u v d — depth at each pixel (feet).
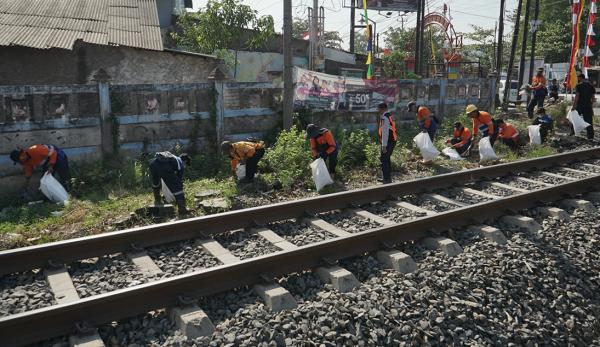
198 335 12.23
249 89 34.65
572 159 33.27
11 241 18.97
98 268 15.96
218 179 28.78
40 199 25.57
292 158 29.37
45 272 15.23
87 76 39.50
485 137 34.81
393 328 12.87
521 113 54.29
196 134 32.76
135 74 41.32
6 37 35.19
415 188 25.30
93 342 11.55
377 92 41.86
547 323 14.21
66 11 43.98
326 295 14.14
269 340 12.05
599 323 14.94
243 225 19.56
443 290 14.83
